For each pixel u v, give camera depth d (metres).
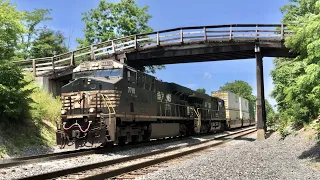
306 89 13.16
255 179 8.44
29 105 18.45
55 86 25.95
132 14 39.47
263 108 25.02
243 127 52.25
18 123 17.52
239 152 15.02
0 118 16.36
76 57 27.64
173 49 25.30
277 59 32.38
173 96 24.38
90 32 39.25
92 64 17.16
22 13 17.73
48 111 21.19
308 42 12.41
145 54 25.91
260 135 23.80
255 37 23.77
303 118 21.12
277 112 33.28
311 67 11.09
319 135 14.93
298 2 27.58
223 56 26.34
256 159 12.38
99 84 15.68
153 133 20.22
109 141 15.10
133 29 39.47
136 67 27.88
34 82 23.88
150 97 19.81
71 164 11.72
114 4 39.00
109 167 10.88
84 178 7.80
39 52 42.41
